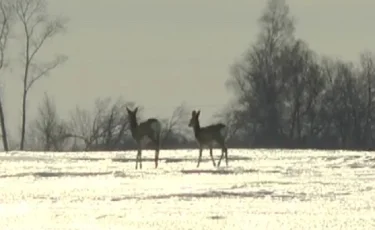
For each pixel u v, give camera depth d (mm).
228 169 154875
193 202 93562
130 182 124438
